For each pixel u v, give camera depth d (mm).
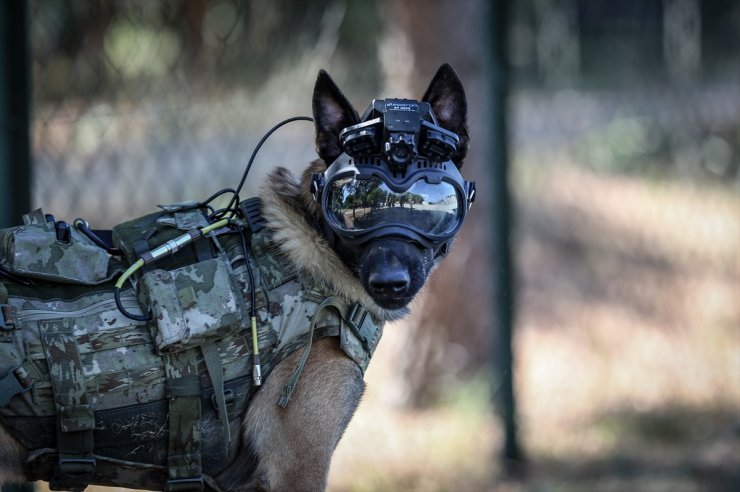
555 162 16109
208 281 4301
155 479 4445
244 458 4488
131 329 4195
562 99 17828
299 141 11219
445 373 9805
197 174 9711
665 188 14414
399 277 4094
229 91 9438
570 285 12914
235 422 4422
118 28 8594
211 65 9172
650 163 15297
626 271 12953
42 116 7953
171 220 4594
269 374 4383
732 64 14891
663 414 9492
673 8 15008
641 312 11906
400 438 8859
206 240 4535
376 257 4156
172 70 8883
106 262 4371
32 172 6570
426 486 8000
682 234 13547
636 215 14195
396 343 9695
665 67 15078
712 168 13953
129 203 9086
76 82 8188
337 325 4484
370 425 9117
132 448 4250
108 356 4125
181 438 4262
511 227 8430
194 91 9109
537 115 17438
